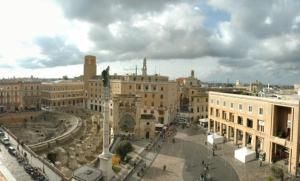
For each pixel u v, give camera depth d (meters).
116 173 52.78
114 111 81.50
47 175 47.50
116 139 78.69
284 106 59.38
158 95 108.88
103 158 49.78
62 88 157.38
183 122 110.62
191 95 118.31
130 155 64.44
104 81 52.62
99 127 95.69
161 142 77.94
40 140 86.25
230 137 79.69
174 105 118.06
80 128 93.00
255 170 55.69
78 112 138.88
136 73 137.00
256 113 67.12
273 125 61.38
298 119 54.41
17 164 53.38
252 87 135.00
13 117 118.69
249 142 71.69
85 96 155.88
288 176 53.41
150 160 61.44
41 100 157.88
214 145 72.31
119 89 115.00
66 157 62.75
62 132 92.56
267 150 62.41
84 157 62.94
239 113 74.19
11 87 141.38
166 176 51.78
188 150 69.81
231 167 57.41
